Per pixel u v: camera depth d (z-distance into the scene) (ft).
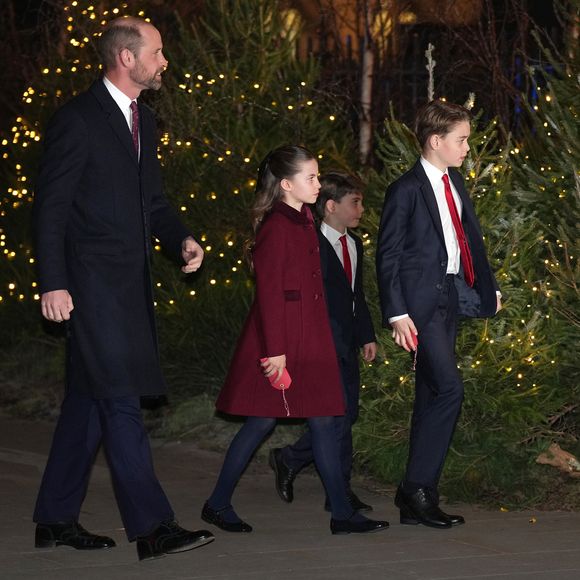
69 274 44.57
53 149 44.06
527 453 55.88
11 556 44.96
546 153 61.36
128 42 44.70
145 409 73.67
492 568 43.50
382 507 54.24
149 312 45.47
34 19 107.24
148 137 46.06
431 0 87.30
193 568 43.45
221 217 72.74
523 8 80.69
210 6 77.87
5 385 81.61
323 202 53.11
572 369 55.93
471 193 56.13
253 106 75.15
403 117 85.20
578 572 43.01
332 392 48.67
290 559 44.73
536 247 56.80
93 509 52.39
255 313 49.21
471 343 55.21
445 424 49.85
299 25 86.94
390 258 49.47
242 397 48.62
